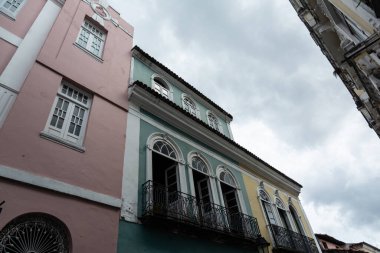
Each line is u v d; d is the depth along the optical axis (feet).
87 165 19.57
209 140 34.91
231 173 35.88
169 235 21.94
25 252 14.28
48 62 21.91
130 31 35.81
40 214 15.51
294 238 36.17
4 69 19.47
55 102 20.92
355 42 18.17
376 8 12.33
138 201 21.43
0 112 17.35
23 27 23.31
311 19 23.21
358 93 27.25
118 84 27.68
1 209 14.08
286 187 47.98
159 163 28.58
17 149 16.39
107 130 22.97
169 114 30.48
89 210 17.81
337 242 75.20
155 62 36.37
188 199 24.40
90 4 31.73
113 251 17.53
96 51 28.55
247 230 29.14
